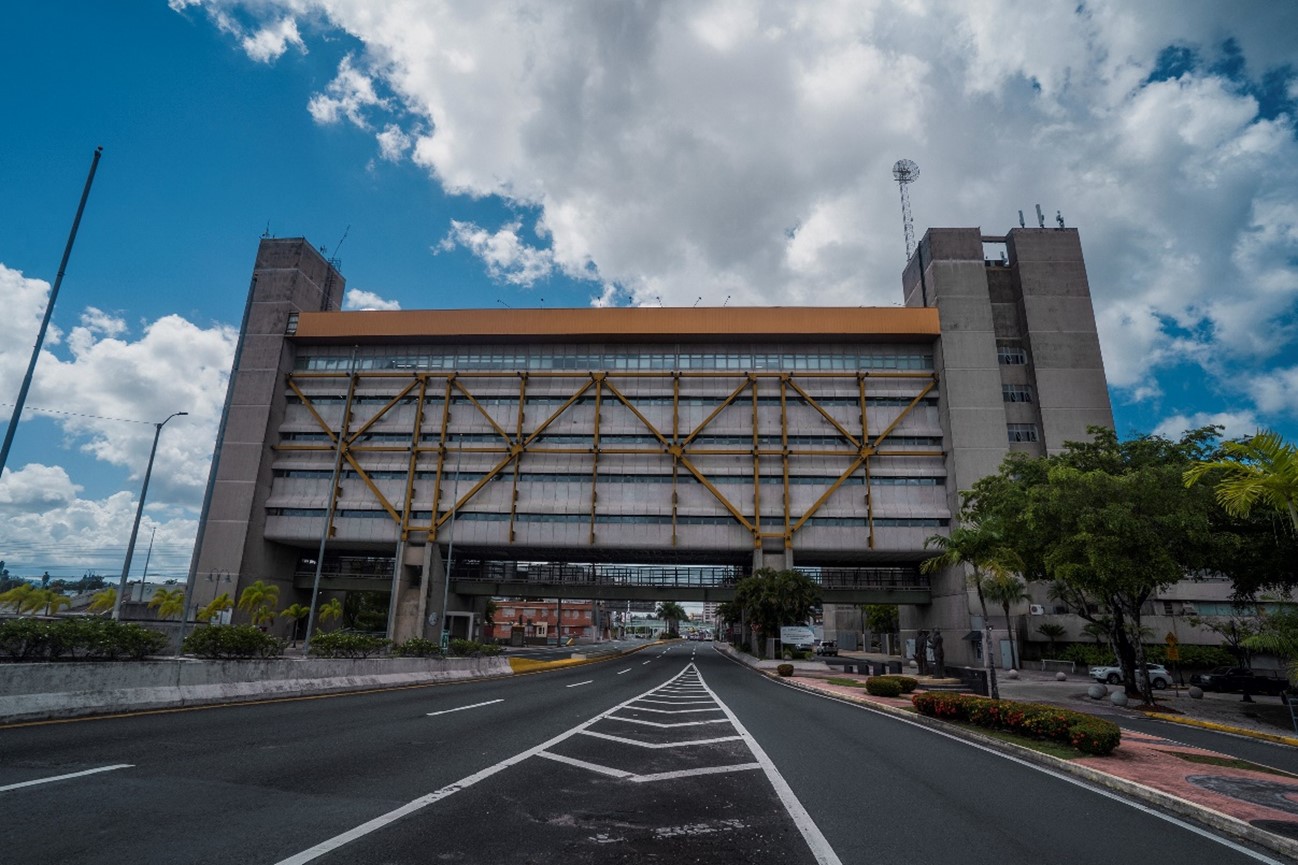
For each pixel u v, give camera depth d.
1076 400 55.66
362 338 59.62
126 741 9.12
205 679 14.40
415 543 55.75
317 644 21.75
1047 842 6.08
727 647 86.94
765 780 8.27
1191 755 11.10
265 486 57.50
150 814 5.75
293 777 7.40
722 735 12.17
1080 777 9.47
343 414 59.09
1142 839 6.34
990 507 27.44
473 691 20.66
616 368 59.00
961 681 25.61
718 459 56.19
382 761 8.52
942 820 6.68
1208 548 21.55
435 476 57.22
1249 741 15.46
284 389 60.16
